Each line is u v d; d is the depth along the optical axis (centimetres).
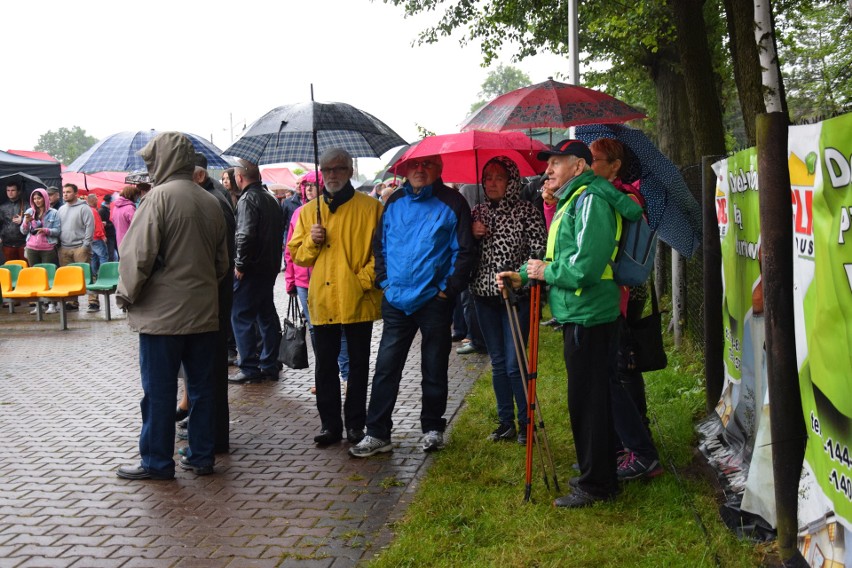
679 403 664
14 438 671
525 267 508
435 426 606
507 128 577
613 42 1717
